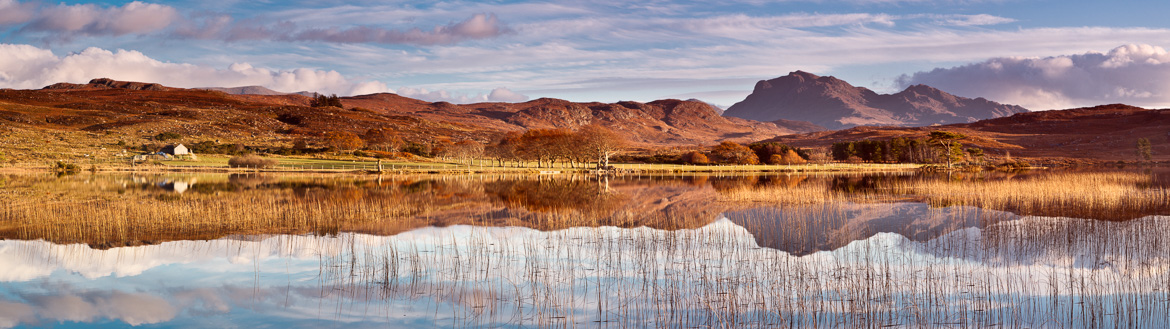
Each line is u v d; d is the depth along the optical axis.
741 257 18.36
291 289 14.83
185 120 199.75
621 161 132.88
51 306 13.41
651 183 62.84
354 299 13.98
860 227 23.97
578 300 13.81
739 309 12.95
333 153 127.00
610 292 14.44
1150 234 20.92
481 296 14.19
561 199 40.25
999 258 17.73
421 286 15.06
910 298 13.55
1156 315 12.16
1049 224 23.55
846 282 14.88
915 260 17.64
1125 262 16.81
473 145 106.88
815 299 13.52
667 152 171.62
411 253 19.03
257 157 94.00
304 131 196.38
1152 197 32.78
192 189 48.81
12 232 22.16
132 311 13.05
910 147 140.50
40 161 97.12
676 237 22.08
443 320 12.52
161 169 86.88
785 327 11.78
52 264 17.34
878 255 18.47
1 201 34.62
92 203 33.06
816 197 36.62
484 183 62.47
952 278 15.27
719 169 101.94
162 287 14.98
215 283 15.38
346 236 22.28
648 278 15.76
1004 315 12.38
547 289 14.70
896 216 27.19
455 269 16.78
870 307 12.93
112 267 17.03
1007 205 30.64
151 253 18.92
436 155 137.75
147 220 24.64
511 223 26.19
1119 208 28.67
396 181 65.88
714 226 24.83
